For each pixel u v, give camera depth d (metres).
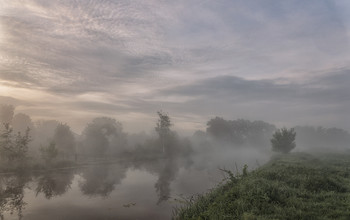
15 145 31.27
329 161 27.22
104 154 51.78
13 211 14.30
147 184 23.23
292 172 16.34
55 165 33.25
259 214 8.67
